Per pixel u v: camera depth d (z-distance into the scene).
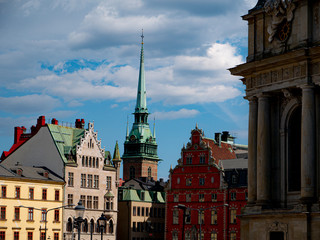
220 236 170.88
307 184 59.81
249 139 67.44
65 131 178.25
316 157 60.53
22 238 156.00
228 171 174.25
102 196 179.75
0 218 151.88
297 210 60.12
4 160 179.62
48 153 172.75
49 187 164.50
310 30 61.75
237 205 169.25
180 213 179.88
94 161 178.38
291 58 62.03
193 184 178.62
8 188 154.38
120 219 199.12
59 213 166.25
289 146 65.31
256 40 68.06
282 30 64.94
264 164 65.19
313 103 60.97
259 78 66.50
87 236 173.50
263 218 63.97
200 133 179.12
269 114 66.12
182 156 181.38
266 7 65.75
